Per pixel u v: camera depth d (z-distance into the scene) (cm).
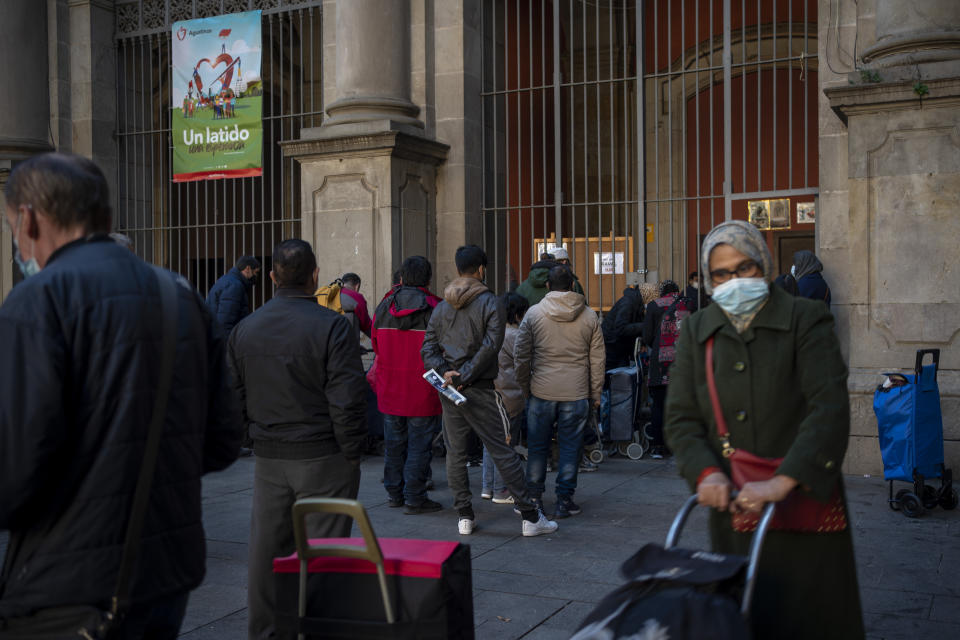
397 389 629
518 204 1191
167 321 203
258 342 365
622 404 842
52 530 187
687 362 266
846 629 250
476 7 1061
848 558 252
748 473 248
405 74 1009
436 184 1043
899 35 741
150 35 1262
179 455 206
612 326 896
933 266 724
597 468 808
